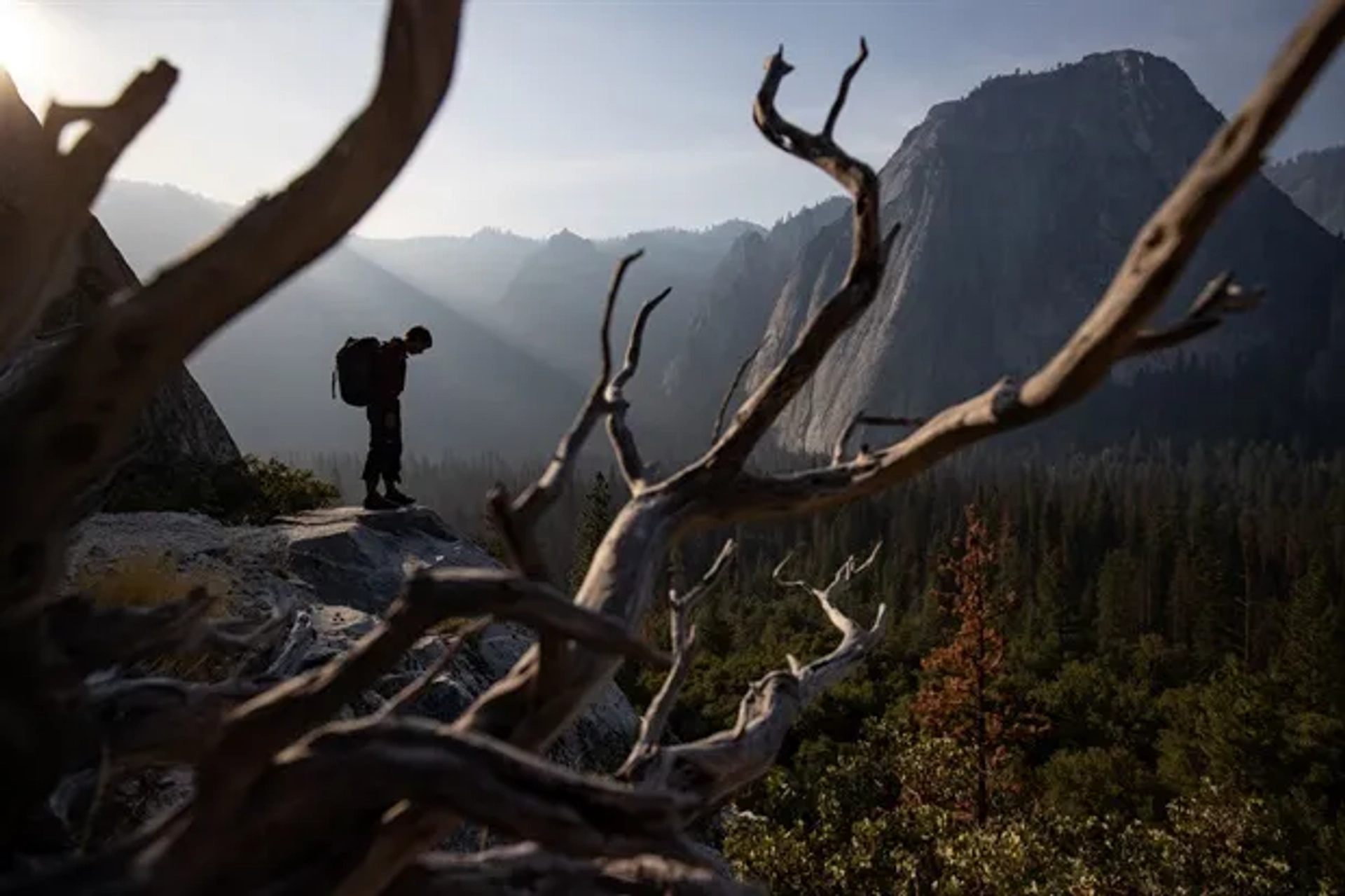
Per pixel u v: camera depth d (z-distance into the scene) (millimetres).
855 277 2047
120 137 1744
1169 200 1364
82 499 2191
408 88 1440
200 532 9430
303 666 5422
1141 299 1397
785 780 17344
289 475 13664
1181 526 78500
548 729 1830
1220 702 25578
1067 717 29125
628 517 2129
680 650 2920
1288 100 1219
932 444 1861
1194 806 15500
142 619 2041
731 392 2316
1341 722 25250
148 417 12734
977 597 22141
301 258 1528
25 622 1564
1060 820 14023
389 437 11609
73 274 1951
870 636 3496
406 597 1583
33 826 1918
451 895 1856
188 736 2359
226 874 1485
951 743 17250
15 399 1471
